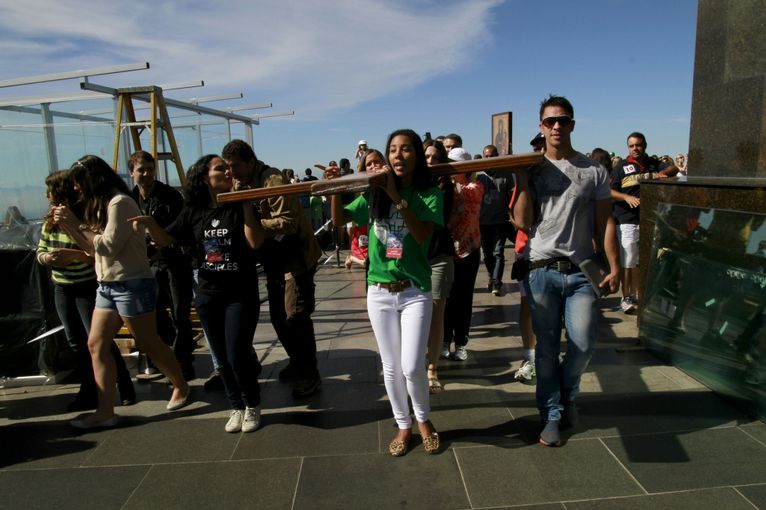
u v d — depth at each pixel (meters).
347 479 2.61
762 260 2.96
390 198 2.61
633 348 4.21
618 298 6.08
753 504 2.28
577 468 2.61
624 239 5.31
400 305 2.67
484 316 5.59
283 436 3.08
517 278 2.95
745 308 3.09
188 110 7.93
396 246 2.60
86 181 3.21
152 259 3.95
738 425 2.95
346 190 2.52
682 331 3.71
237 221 2.99
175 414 3.46
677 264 3.79
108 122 6.23
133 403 3.64
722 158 3.95
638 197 5.27
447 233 3.48
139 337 3.30
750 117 3.65
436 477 2.59
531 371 3.70
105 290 3.23
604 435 2.91
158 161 6.00
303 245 3.50
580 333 2.76
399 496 2.45
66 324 3.52
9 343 4.03
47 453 3.00
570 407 2.96
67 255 3.32
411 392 2.74
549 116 2.71
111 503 2.51
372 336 4.97
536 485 2.48
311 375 3.59
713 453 2.68
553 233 2.77
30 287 4.02
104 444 3.08
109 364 3.29
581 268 2.73
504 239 6.44
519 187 2.77
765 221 2.94
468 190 3.92
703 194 3.54
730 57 3.81
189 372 4.06
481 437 2.95
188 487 2.61
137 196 4.03
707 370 3.43
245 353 3.08
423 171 2.61
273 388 3.81
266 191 2.83
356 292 7.17
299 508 2.40
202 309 3.06
